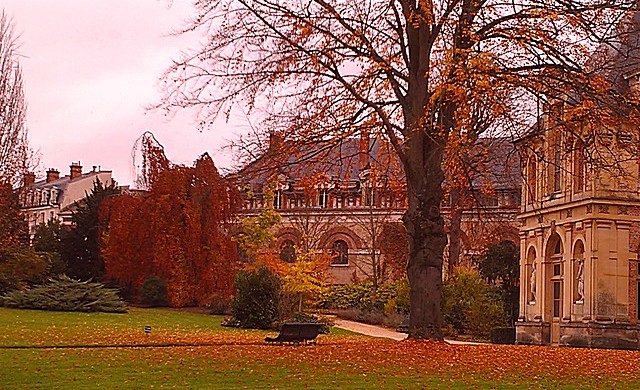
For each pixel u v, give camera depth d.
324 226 64.44
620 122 19.69
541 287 40.53
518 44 19.92
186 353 19.75
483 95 18.95
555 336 39.53
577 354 21.73
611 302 35.91
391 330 42.75
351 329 40.88
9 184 43.62
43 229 58.22
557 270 39.97
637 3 20.19
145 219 46.06
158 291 45.22
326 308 56.41
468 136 20.52
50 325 30.53
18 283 41.31
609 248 36.19
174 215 45.59
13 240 44.59
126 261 46.38
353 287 57.16
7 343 22.80
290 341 24.45
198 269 45.22
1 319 31.84
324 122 22.08
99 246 50.84
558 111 21.06
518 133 24.41
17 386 14.34
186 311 43.59
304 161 22.53
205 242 45.34
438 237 22.39
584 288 36.81
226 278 44.84
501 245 49.50
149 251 45.94
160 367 16.95
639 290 36.50
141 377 15.55
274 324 35.22
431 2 20.47
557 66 20.08
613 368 18.38
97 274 50.75
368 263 63.50
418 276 22.45
